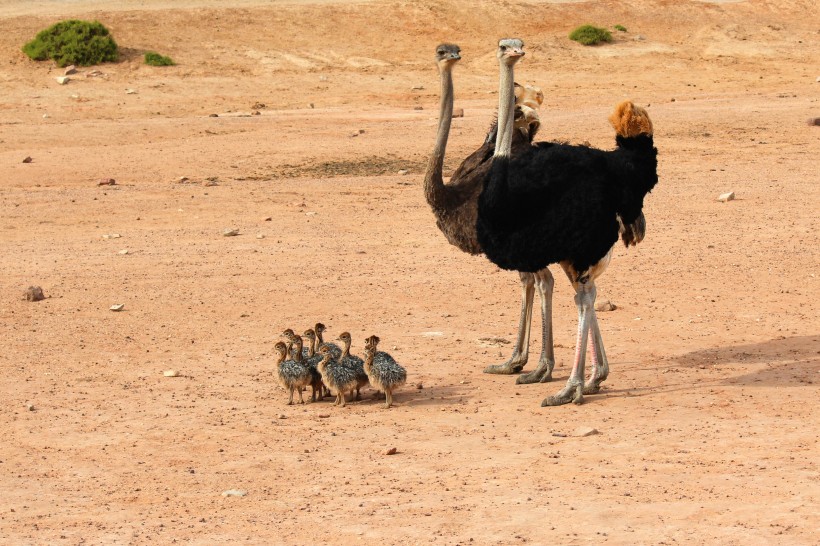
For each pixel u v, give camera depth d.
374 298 20.28
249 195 31.62
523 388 14.89
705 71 60.00
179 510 10.64
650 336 17.44
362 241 25.56
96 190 32.66
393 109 50.19
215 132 43.66
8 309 19.73
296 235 26.28
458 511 10.33
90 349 17.17
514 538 9.61
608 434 12.64
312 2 68.81
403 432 13.02
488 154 15.41
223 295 20.66
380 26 65.50
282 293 20.75
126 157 38.47
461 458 11.96
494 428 13.08
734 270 21.98
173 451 12.48
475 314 19.09
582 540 9.51
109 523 10.33
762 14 71.81
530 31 66.50
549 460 11.77
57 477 11.70
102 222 28.16
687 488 10.73
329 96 54.16
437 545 9.52
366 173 36.25
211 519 10.37
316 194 31.80
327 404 14.39
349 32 64.44
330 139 41.34
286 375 14.24
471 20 67.00
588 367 15.84
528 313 15.53
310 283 21.52
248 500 10.88
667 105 49.69
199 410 14.08
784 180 33.06
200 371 15.95
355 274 22.27
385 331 18.03
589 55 62.53
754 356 16.06
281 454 12.30
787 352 16.22
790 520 9.78
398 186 33.16
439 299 20.16
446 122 14.87
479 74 58.91
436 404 14.20
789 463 11.38
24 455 12.40
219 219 28.36
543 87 56.62
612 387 14.73
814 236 25.12
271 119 46.50
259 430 13.23
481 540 9.60
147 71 56.44
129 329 18.38
